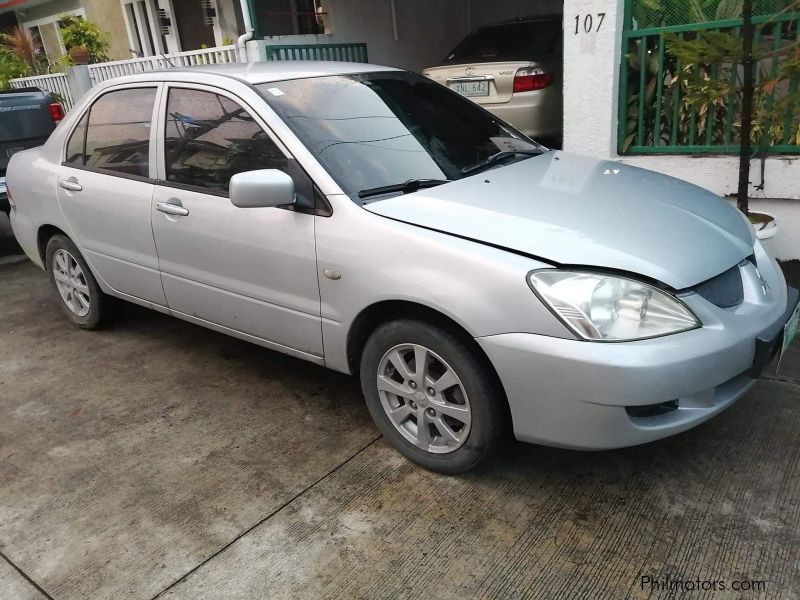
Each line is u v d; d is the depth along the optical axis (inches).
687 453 114.8
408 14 392.8
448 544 98.3
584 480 110.1
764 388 132.2
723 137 201.2
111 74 401.7
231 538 102.5
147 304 158.7
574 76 209.8
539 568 92.8
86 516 109.3
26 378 159.0
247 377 152.4
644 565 92.0
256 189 109.7
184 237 137.4
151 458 124.0
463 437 107.1
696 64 169.3
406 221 107.1
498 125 154.6
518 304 94.7
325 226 114.0
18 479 120.3
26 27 623.2
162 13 485.4
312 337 123.0
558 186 121.6
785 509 100.3
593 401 92.3
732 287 104.4
